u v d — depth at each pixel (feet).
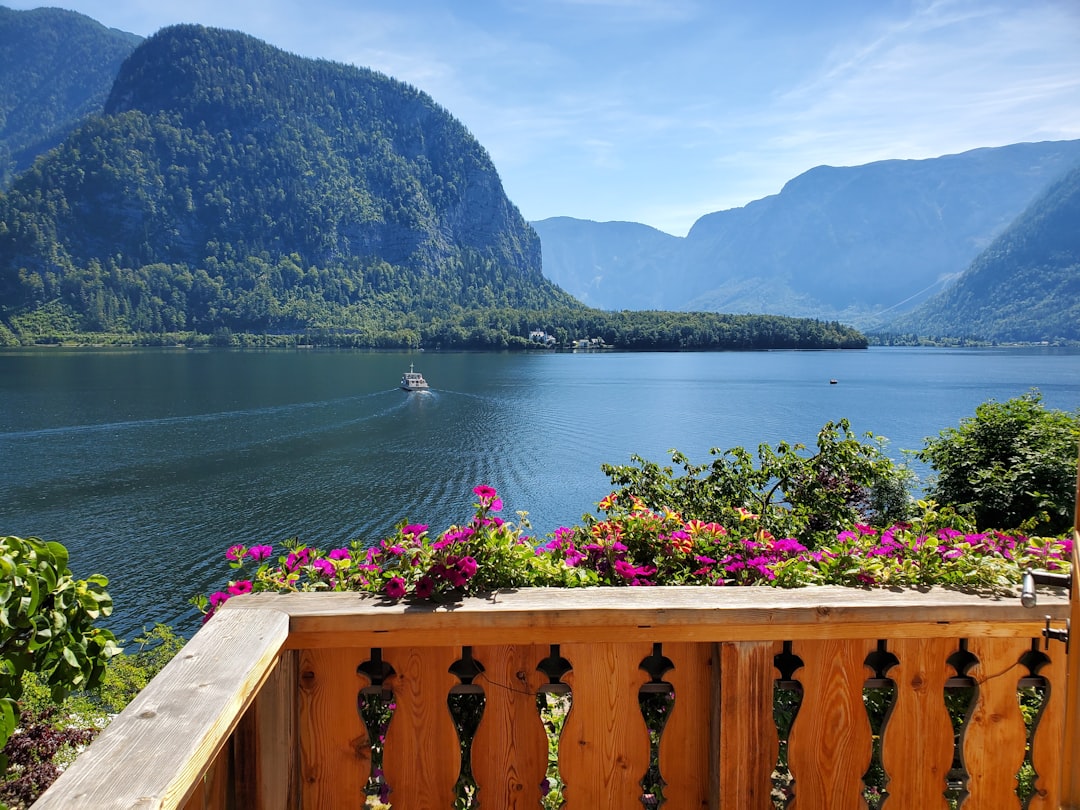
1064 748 3.11
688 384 294.66
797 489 18.53
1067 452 21.15
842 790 5.16
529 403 234.17
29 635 5.69
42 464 140.56
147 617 71.46
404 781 5.05
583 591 5.34
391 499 116.98
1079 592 3.06
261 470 136.98
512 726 5.11
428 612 4.84
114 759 3.11
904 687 5.17
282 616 4.74
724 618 4.91
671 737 5.15
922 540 6.17
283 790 4.76
